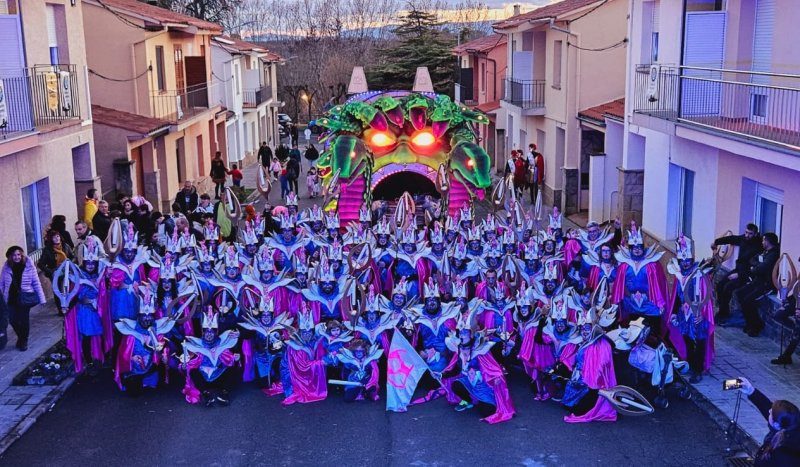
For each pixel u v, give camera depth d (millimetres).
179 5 60375
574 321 13180
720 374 13859
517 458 11383
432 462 11305
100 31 28578
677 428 12234
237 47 45125
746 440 11586
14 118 17688
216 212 20719
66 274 14242
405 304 13945
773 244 15336
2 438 11953
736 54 17969
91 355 14602
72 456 11523
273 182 39531
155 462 11336
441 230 16859
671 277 19594
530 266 15930
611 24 28234
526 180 30156
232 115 43531
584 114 28062
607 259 15688
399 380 13117
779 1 16625
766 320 15664
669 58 20266
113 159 25875
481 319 14211
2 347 15430
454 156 19781
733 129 16312
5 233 17531
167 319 13734
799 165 13906
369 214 19422
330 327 13570
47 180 19891
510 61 36531
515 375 14523
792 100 16062
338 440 12008
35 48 19641
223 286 14484
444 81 57625
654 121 19469
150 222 19688
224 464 11281
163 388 13961
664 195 21234
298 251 17156
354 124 20219
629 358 12969
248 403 13391
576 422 12500
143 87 28984
